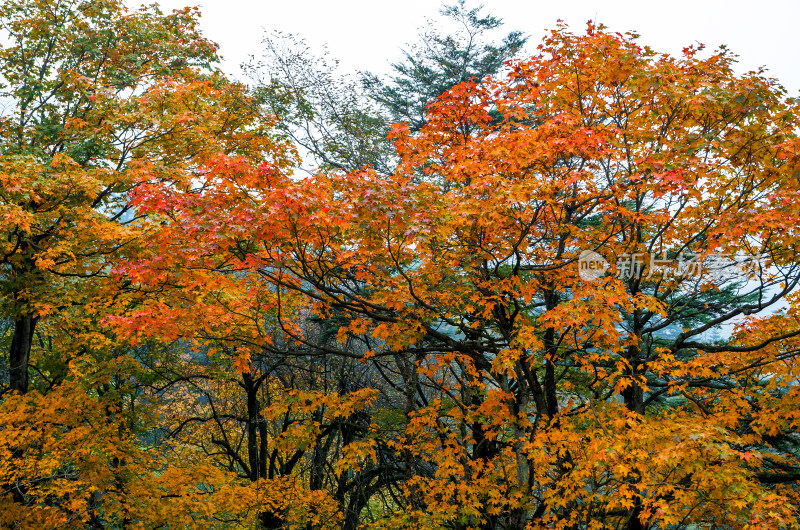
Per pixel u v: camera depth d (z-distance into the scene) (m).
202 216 6.40
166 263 6.66
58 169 9.37
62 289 9.76
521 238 7.22
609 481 6.27
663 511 5.35
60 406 9.23
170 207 6.60
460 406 9.24
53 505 10.06
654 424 6.24
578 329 7.27
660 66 7.55
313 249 7.56
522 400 8.26
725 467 5.36
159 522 9.98
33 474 8.53
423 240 6.75
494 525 9.25
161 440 14.38
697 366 7.53
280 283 7.38
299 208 6.30
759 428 7.77
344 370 14.91
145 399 14.52
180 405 18.59
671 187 6.67
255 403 15.00
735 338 8.55
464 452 8.63
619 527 7.38
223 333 9.52
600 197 7.46
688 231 8.36
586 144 6.71
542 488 9.06
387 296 8.00
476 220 7.10
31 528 8.28
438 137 8.51
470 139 8.30
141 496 9.71
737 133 7.12
